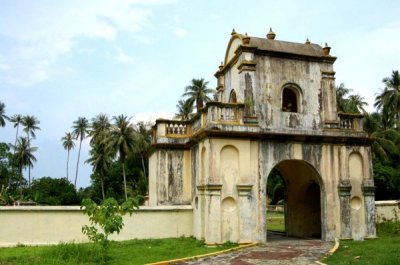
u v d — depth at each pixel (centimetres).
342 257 1299
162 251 1433
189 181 2055
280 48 1850
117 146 5169
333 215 1786
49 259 1202
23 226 1661
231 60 1933
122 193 6219
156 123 2108
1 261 1240
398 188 3466
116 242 1692
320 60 1900
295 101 1992
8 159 6216
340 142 1844
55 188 5772
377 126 4362
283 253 1422
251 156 1716
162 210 1858
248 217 1666
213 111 1697
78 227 1723
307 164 1806
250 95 1752
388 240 1738
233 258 1324
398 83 4822
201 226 1697
